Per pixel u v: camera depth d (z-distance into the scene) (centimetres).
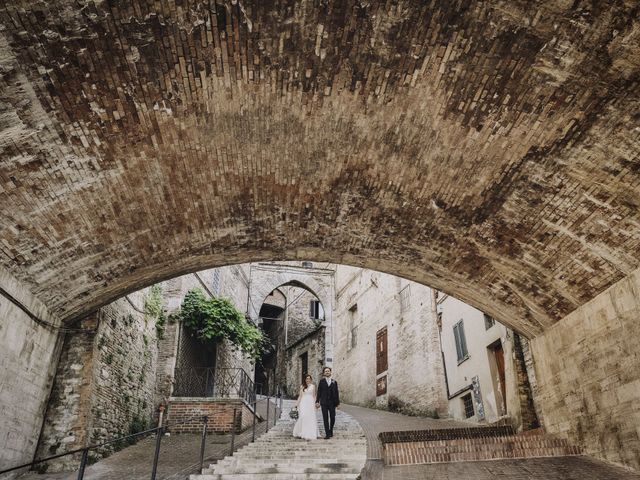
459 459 770
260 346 1902
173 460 867
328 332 2414
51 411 814
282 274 2439
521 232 754
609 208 631
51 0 455
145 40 520
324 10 512
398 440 980
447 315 1551
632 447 671
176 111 612
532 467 703
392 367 1845
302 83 599
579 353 800
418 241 882
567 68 520
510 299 909
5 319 659
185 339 1425
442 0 491
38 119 546
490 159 664
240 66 571
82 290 806
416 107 622
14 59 487
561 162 619
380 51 554
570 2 462
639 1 441
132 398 1083
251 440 1026
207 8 501
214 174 731
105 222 718
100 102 564
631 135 546
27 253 670
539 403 941
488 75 559
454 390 1466
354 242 930
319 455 808
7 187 587
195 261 927
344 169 745
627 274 682
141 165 669
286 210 839
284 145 697
